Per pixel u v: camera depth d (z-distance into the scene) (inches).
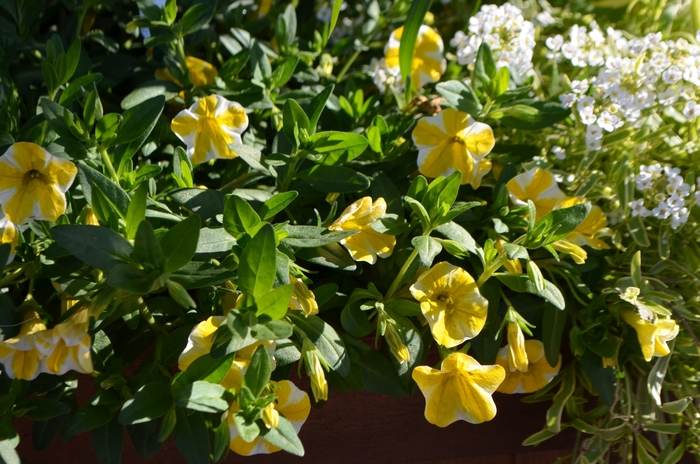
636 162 13.8
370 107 13.9
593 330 11.4
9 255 10.1
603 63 13.7
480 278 10.8
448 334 10.1
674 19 16.7
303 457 11.2
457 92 12.7
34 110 13.8
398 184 12.8
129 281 8.6
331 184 11.1
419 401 11.4
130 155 10.9
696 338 12.0
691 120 13.0
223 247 9.7
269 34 17.5
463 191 13.2
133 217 9.2
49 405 9.9
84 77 11.4
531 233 10.5
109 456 9.7
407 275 10.8
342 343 10.1
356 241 10.6
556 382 11.9
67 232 8.6
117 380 9.9
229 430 9.2
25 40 14.3
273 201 10.1
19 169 9.6
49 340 9.2
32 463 10.6
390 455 11.4
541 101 12.7
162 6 14.6
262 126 14.4
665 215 12.3
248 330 9.0
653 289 12.2
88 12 15.6
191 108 11.7
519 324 10.8
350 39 16.3
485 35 13.6
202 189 10.8
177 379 9.1
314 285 11.6
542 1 17.7
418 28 13.7
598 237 12.9
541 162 13.2
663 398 12.6
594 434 11.8
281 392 9.7
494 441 11.8
